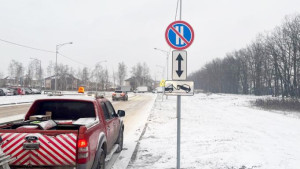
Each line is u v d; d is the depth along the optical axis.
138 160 7.18
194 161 7.05
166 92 5.86
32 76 103.06
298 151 8.52
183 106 31.31
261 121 17.42
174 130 12.35
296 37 58.41
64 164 4.14
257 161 6.97
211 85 129.25
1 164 3.71
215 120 17.30
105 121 6.03
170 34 5.97
